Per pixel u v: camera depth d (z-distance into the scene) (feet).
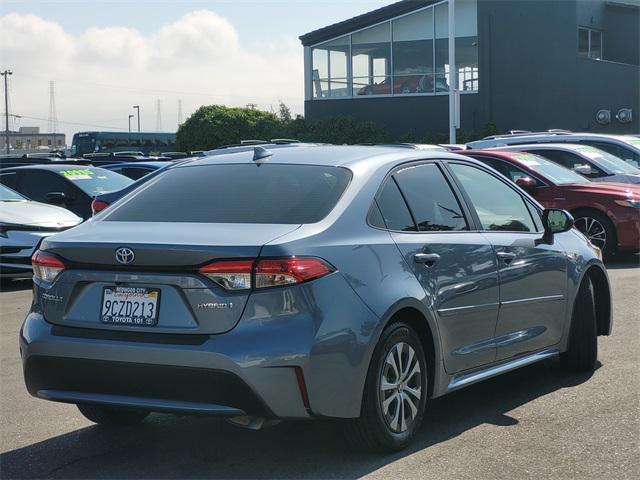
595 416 18.07
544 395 19.81
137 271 14.56
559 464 15.20
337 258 14.76
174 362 13.98
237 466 15.42
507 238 18.99
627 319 28.40
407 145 22.27
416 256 16.26
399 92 114.52
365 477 14.69
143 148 176.24
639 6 111.55
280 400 13.96
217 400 13.93
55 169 47.80
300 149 18.28
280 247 14.14
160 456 16.07
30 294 37.32
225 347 13.79
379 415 15.17
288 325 13.97
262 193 16.16
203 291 14.07
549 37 107.14
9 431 17.74
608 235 42.91
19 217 38.81
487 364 18.28
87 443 16.94
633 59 112.37
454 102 85.25
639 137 57.82
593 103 106.52
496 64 109.81
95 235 15.35
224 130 124.77
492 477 14.60
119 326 14.58
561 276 20.61
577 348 21.54
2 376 22.39
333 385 14.33
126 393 14.52
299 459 15.67
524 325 19.42
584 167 47.52
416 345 16.08
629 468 14.97
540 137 55.98
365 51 116.16
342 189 16.06
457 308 17.08
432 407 19.03
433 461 15.42
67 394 14.97
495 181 20.04
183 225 15.42
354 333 14.55
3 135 412.98
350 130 114.01
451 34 84.84
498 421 17.85
